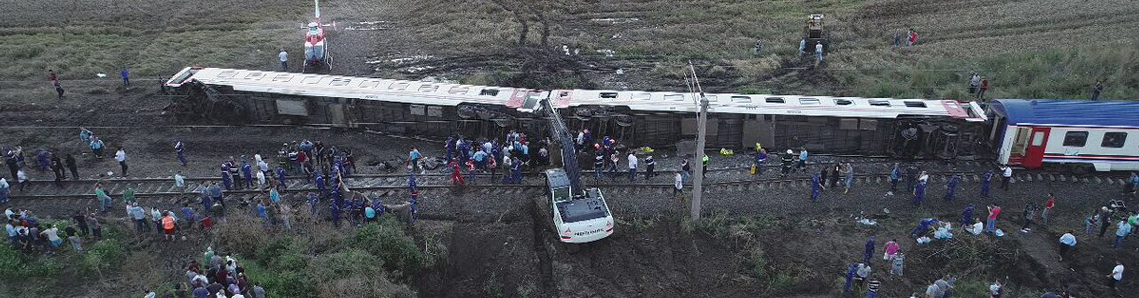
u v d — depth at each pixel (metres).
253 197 31.44
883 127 34.88
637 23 57.97
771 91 43.50
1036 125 32.44
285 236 27.81
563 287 26.97
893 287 26.66
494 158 33.19
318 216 29.89
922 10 59.25
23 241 26.20
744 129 35.62
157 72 45.97
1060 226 29.59
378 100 36.97
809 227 29.78
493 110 36.06
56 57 48.19
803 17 58.25
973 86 42.38
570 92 37.28
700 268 27.78
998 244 28.23
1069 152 32.91
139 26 55.84
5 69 45.44
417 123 37.47
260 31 54.78
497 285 27.36
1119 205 30.08
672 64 48.25
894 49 50.62
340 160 32.59
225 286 24.05
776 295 26.62
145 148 36.03
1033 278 26.88
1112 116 32.47
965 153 34.84
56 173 31.69
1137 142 32.47
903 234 29.28
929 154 34.72
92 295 24.95
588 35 54.56
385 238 27.25
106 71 46.22
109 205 30.20
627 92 37.22
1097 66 45.16
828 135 35.53
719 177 33.25
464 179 33.12
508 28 54.69
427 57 49.41
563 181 28.72
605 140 34.38
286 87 37.88
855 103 35.47
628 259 28.22
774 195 31.72
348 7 62.38
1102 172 33.38
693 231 29.22
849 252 28.33
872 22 56.50
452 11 59.41
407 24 57.22
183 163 34.31
